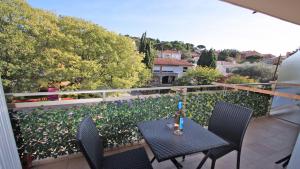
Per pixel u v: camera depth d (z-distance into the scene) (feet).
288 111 12.93
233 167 7.22
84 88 39.06
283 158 7.54
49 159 7.22
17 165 5.27
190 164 7.26
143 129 5.73
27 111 6.53
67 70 37.09
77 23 38.32
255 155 8.21
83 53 39.81
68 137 7.34
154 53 51.39
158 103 8.97
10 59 33.53
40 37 35.06
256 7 7.71
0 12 31.14
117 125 8.13
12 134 5.27
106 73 42.19
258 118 13.51
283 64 14.02
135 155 5.51
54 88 37.58
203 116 10.71
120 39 42.88
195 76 39.22
